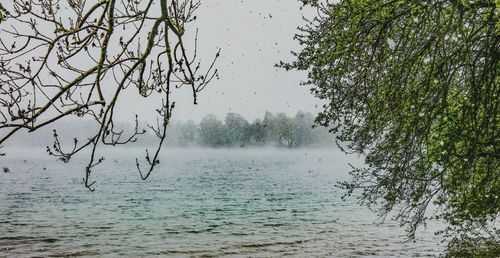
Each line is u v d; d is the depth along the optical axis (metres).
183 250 21.17
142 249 21.47
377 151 9.88
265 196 46.34
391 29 8.77
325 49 9.18
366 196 10.41
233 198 44.81
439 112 7.90
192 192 51.16
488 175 8.84
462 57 7.96
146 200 43.44
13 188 55.81
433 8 8.11
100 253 20.61
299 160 142.38
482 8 8.67
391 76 8.91
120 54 4.04
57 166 112.19
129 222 29.91
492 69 8.12
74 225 28.64
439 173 9.11
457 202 10.08
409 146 8.46
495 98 8.05
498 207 9.50
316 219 30.44
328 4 9.22
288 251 20.62
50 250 21.19
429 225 25.66
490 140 8.20
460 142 9.36
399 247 20.62
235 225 28.45
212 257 19.69
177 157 168.38
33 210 36.19
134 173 85.50
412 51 8.61
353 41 8.74
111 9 3.76
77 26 3.93
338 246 21.33
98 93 3.75
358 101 9.28
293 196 45.97
